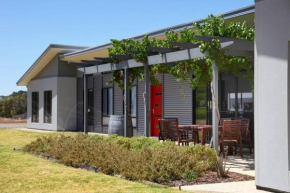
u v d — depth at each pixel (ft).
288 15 22.06
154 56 40.52
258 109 23.95
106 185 24.66
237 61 33.68
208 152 29.96
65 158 34.47
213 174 28.09
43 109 83.56
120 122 50.96
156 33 48.93
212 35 32.60
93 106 74.54
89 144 36.45
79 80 79.41
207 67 39.22
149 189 23.03
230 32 32.68
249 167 31.40
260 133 23.76
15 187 24.73
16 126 97.04
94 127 74.28
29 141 55.11
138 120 61.87
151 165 26.66
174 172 26.43
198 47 32.42
